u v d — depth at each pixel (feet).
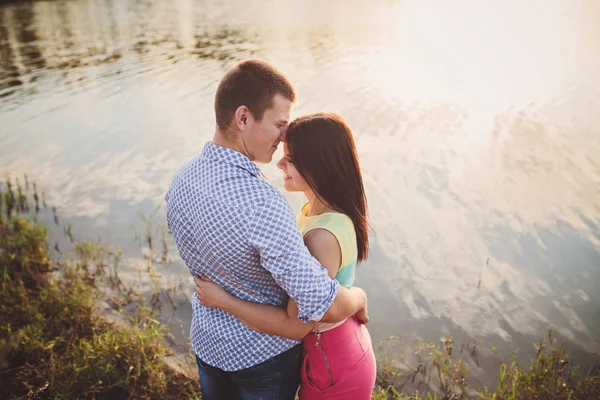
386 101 31.83
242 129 5.55
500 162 22.97
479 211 19.17
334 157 6.10
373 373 6.73
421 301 14.89
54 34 55.57
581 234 17.72
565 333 13.74
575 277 15.80
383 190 20.62
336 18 65.77
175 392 10.64
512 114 29.30
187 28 58.90
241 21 63.31
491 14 69.62
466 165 22.72
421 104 31.30
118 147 26.00
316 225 6.18
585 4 74.54
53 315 12.75
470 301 14.87
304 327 5.83
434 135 26.16
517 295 15.11
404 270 16.15
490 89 34.53
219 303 5.85
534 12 69.77
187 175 5.72
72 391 10.08
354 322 6.67
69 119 30.27
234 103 5.48
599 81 35.76
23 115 31.14
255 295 5.91
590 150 24.02
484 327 13.94
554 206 19.35
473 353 13.07
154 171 23.32
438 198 20.08
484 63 42.70
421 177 21.68
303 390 6.72
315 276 5.41
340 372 6.42
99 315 13.34
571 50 46.93
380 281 15.70
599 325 13.99
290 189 6.53
